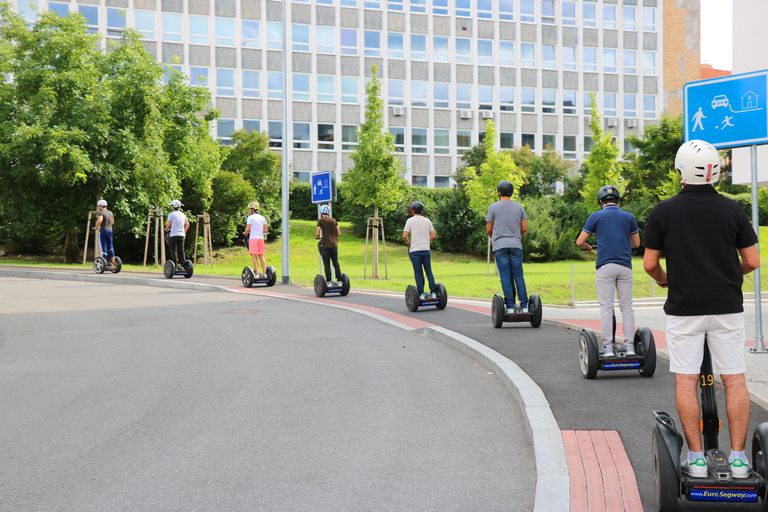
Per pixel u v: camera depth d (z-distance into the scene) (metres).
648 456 4.17
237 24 43.16
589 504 3.49
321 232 15.15
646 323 12.94
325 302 14.04
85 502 3.67
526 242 32.66
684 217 3.42
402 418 5.36
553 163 41.66
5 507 3.61
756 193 7.52
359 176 21.86
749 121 7.46
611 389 5.89
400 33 46.31
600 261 6.52
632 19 51.22
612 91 50.66
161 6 41.75
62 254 29.61
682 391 3.42
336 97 44.97
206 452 4.54
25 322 11.19
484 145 40.06
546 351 7.78
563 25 49.50
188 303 13.95
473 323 10.45
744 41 12.70
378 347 8.73
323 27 44.81
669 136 39.41
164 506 3.61
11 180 25.06
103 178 25.12
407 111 46.16
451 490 3.81
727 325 3.36
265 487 3.88
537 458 4.16
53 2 39.91
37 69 24.52
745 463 3.30
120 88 26.31
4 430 5.10
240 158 34.56
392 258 31.09
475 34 47.56
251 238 17.33
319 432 4.99
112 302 14.09
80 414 5.55
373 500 3.67
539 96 48.84
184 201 29.27
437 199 35.88
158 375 7.07
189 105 27.75
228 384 6.62
